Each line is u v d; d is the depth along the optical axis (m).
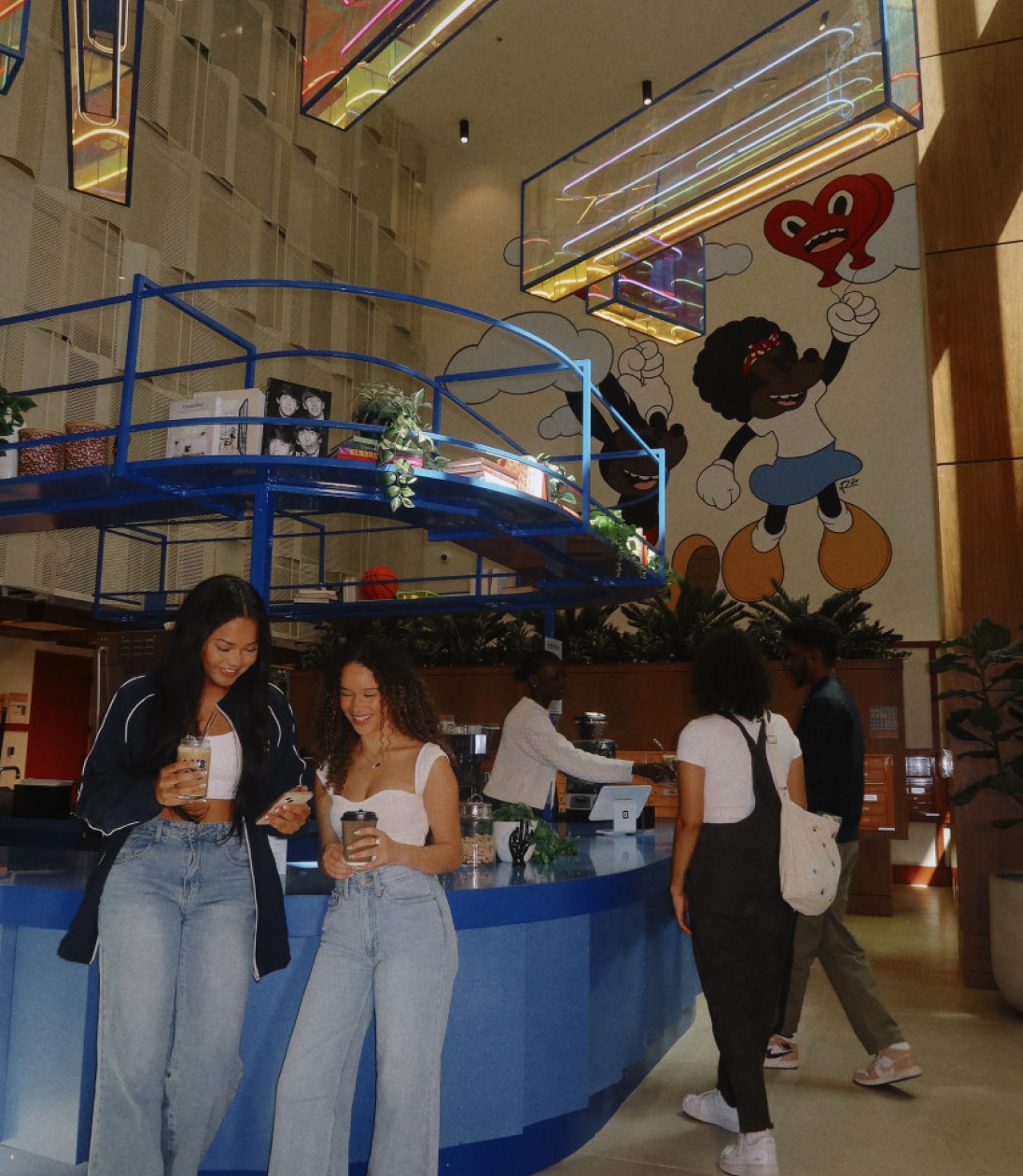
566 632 10.04
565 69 13.09
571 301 13.72
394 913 2.29
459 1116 2.85
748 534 12.21
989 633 5.38
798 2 11.66
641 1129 3.38
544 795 4.64
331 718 2.54
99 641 4.19
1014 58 6.21
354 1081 2.39
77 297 8.66
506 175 14.50
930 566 11.36
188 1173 2.26
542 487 4.44
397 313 13.66
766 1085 3.90
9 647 9.69
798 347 12.37
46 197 8.38
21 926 2.77
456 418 14.11
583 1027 3.21
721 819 3.07
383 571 6.98
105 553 8.94
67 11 4.60
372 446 3.65
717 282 12.90
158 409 9.41
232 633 2.30
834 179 12.50
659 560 6.33
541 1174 2.99
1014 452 5.84
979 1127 3.41
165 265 9.69
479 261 14.41
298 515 4.49
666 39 12.43
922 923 8.05
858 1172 3.03
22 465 3.88
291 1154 2.17
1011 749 5.65
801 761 3.34
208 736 2.36
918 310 11.92
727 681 3.15
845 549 11.74
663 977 4.25
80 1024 2.67
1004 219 6.05
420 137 14.68
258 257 11.01
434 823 2.39
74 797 4.34
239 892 2.32
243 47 10.98
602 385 13.34
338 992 2.27
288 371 11.39
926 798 10.86
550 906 3.05
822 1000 5.39
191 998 2.24
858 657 9.02
